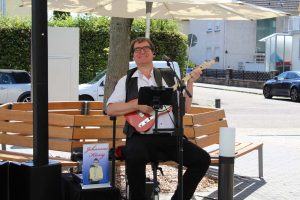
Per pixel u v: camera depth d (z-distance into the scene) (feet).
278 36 128.57
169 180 23.50
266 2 146.92
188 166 16.69
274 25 158.40
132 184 16.05
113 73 25.14
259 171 25.91
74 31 39.32
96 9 25.45
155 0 20.15
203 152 16.76
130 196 16.15
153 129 16.06
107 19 74.13
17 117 22.36
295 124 54.85
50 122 21.15
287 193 22.90
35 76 14.73
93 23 73.46
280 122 56.70
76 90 39.81
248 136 43.39
